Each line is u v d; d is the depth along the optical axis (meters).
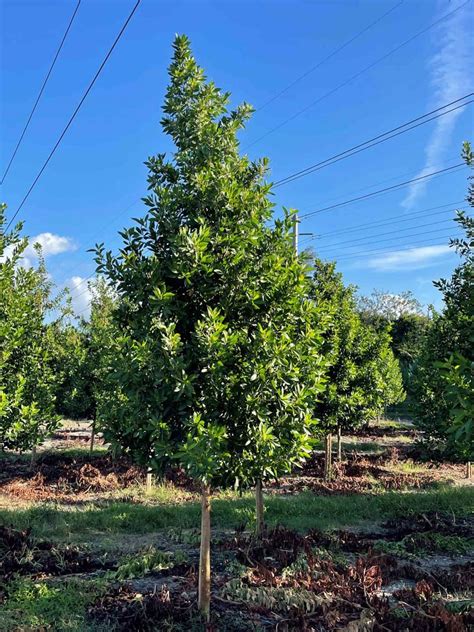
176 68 5.24
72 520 8.28
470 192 6.46
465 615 4.79
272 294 4.89
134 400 4.55
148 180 5.26
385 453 16.75
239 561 6.31
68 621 4.67
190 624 4.64
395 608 5.05
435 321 10.09
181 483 11.89
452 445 9.30
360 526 8.55
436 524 8.27
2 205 8.05
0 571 5.91
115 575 5.90
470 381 4.41
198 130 5.14
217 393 4.46
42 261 17.22
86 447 17.62
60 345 15.63
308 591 5.26
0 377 8.17
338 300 12.75
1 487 11.27
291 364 4.62
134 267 4.80
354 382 12.35
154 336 4.72
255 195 5.02
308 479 12.91
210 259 4.61
